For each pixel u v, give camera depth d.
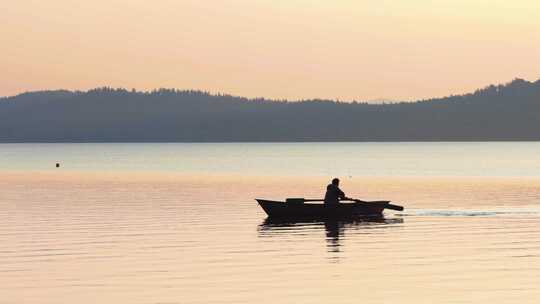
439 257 73.81
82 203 138.62
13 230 96.50
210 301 55.00
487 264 69.62
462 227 99.19
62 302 54.88
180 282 61.75
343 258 73.56
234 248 80.56
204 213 118.94
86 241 86.19
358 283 61.09
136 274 65.25
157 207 129.62
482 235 90.56
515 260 71.75
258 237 89.81
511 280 61.94
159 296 56.62
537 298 55.47
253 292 57.91
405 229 97.62
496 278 62.81
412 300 55.09
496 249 79.00
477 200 145.25
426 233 93.06
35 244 83.94
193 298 55.94
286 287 59.62
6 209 126.25
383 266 68.81
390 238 88.50
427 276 63.84
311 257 74.19
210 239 87.81
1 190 178.12
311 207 114.31
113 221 106.88
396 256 74.62
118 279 63.03
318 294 57.16
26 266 69.56
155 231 95.31
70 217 112.56
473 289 58.59
